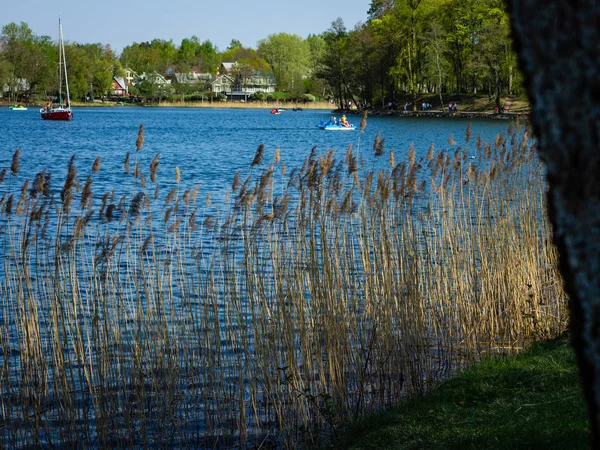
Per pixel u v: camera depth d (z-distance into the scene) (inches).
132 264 526.3
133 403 344.8
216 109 6609.3
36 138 2701.8
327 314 356.2
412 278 391.9
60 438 319.6
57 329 338.6
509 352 408.8
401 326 374.0
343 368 345.1
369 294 395.9
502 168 529.3
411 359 371.9
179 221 421.1
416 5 4097.0
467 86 4350.4
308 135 2915.8
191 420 341.7
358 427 317.7
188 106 7130.9
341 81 4729.3
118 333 365.7
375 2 4574.3
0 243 514.6
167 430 332.2
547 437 256.1
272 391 339.0
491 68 3479.3
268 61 7416.3
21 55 5659.5
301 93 7140.8
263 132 3157.0
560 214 95.3
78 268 466.3
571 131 92.4
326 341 348.5
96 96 6909.5
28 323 350.9
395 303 390.0
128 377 364.8
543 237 492.4
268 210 483.2
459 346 421.4
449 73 4266.7
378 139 421.7
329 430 331.9
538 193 518.3
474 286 455.5
